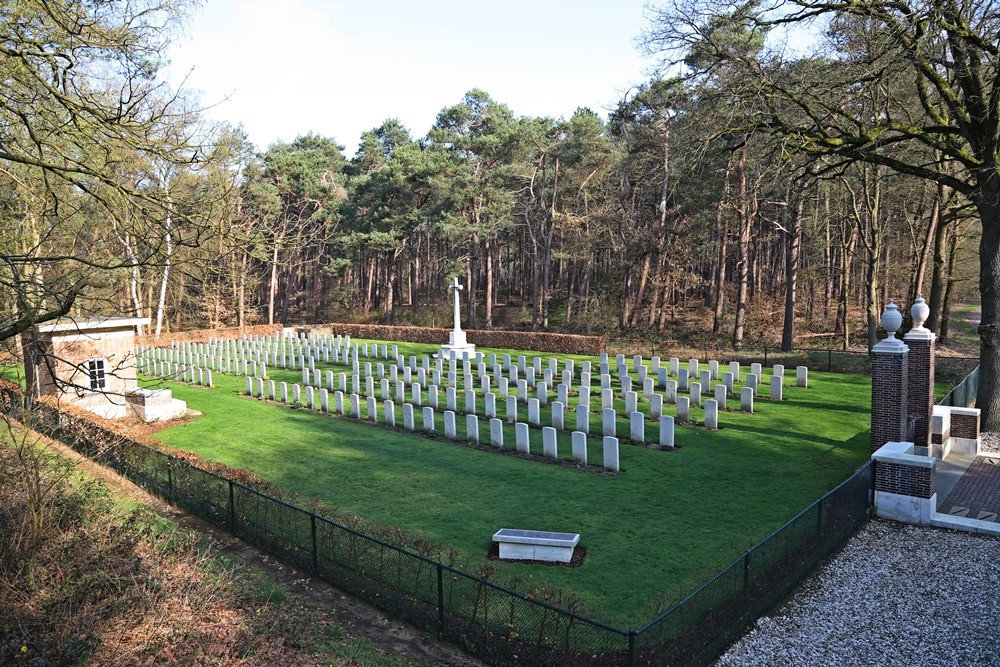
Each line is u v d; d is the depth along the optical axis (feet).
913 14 52.80
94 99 39.65
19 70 35.50
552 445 55.62
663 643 25.68
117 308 42.98
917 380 52.08
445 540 39.88
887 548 38.17
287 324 206.59
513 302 227.20
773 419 67.72
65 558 32.01
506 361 99.04
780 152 64.64
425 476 52.13
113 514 41.63
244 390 93.61
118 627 28.14
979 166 57.06
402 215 186.29
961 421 56.03
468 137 168.45
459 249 227.61
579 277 212.02
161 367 109.40
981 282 60.34
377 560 34.09
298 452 60.13
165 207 36.27
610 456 52.08
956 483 48.21
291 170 182.70
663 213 141.69
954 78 60.85
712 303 169.58
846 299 119.85
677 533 40.01
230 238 39.01
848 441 59.11
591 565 36.01
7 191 44.24
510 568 35.81
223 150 40.57
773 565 32.37
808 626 29.63
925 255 112.16
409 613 31.58
